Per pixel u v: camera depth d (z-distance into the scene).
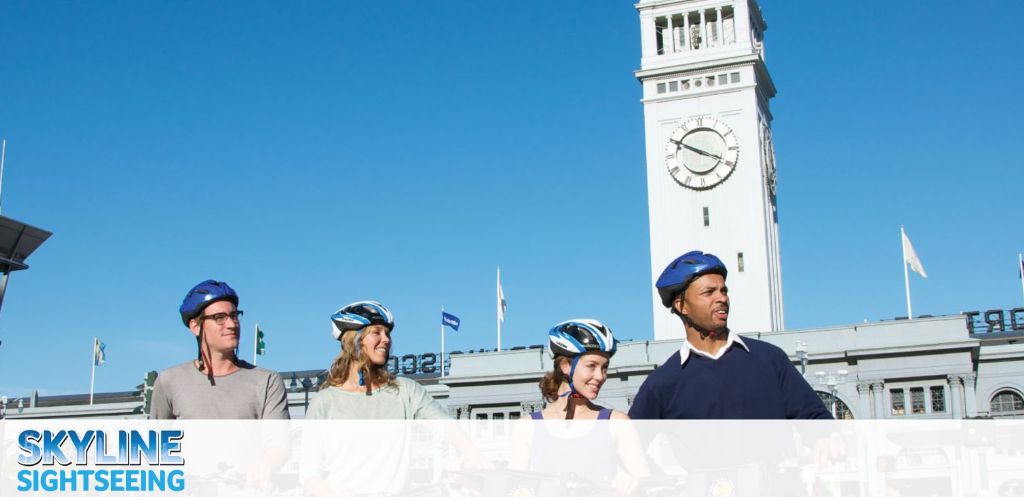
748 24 89.19
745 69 88.50
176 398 10.35
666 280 9.53
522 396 84.00
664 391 9.50
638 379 80.25
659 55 91.50
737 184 87.31
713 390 9.27
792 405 9.30
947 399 73.00
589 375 9.34
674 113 89.88
